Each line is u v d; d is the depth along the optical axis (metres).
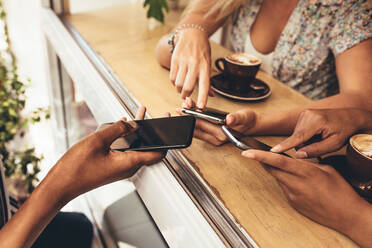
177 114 0.78
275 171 0.50
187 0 1.63
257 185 0.58
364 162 0.51
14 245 0.46
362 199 0.49
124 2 1.60
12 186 1.85
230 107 0.84
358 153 0.52
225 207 0.53
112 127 0.57
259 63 0.87
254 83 0.96
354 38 0.88
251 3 1.20
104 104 0.83
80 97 1.44
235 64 0.85
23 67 2.04
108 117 0.81
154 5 1.30
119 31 1.26
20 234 0.47
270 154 0.48
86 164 0.52
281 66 1.17
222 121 0.64
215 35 1.69
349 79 0.84
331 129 0.61
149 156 0.57
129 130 0.59
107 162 0.54
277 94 0.95
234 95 0.87
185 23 0.99
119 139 0.61
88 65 0.95
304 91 1.18
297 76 1.15
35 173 1.85
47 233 0.89
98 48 1.09
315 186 0.48
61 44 1.14
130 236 0.94
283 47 1.13
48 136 1.95
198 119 0.67
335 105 0.75
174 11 1.61
